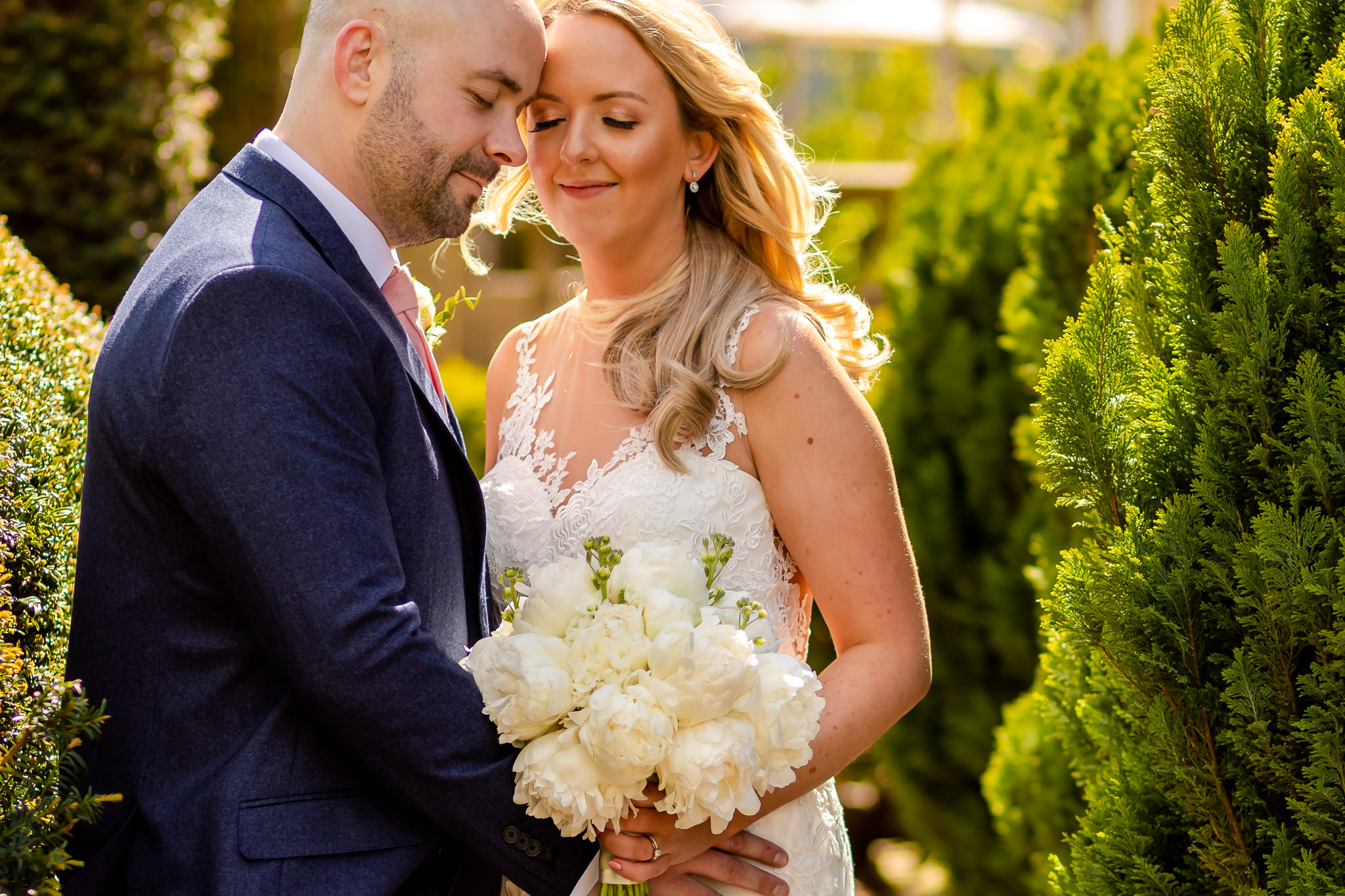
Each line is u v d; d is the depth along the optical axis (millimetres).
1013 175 4078
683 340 1990
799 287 2252
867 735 1834
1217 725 1750
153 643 1666
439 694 1619
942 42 11250
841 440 1904
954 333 4082
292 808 1634
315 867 1627
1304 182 1688
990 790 3086
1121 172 2873
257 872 1592
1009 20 11602
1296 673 1680
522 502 2053
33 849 1386
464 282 7320
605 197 2008
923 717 4035
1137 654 1791
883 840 5285
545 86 1982
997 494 3938
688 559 1743
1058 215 3006
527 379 2227
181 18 4117
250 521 1535
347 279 1740
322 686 1558
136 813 1656
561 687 1591
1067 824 2789
